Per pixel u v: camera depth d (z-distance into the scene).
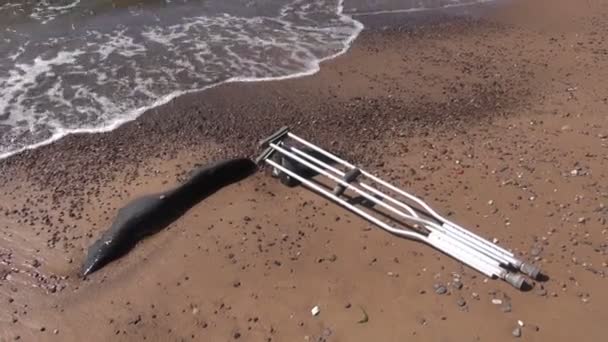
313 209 2.25
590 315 1.79
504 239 2.07
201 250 2.07
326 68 3.27
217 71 3.21
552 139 2.58
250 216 2.22
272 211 2.24
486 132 2.66
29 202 2.28
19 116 2.78
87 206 2.27
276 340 1.75
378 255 2.04
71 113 2.82
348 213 2.23
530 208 2.20
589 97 2.91
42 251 2.08
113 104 2.90
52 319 1.85
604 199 2.22
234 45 3.49
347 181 2.24
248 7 4.01
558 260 1.98
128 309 1.88
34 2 3.97
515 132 2.65
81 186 2.36
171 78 3.13
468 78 3.14
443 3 4.14
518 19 3.86
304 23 3.80
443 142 2.59
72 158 2.53
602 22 3.76
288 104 2.92
